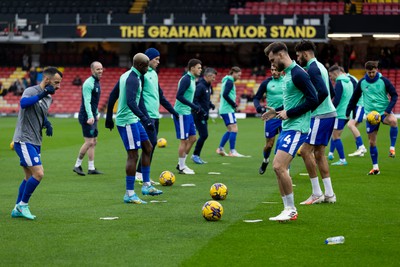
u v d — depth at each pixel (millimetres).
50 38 52062
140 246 10086
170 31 50719
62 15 52062
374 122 18031
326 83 13680
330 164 21000
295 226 11516
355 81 22875
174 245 10148
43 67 55906
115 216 12438
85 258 9422
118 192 15453
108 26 51312
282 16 49750
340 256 9539
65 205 13641
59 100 52906
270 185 16594
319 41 49281
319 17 49406
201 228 11336
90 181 17344
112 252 9742
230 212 12836
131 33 51125
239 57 55656
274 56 11867
